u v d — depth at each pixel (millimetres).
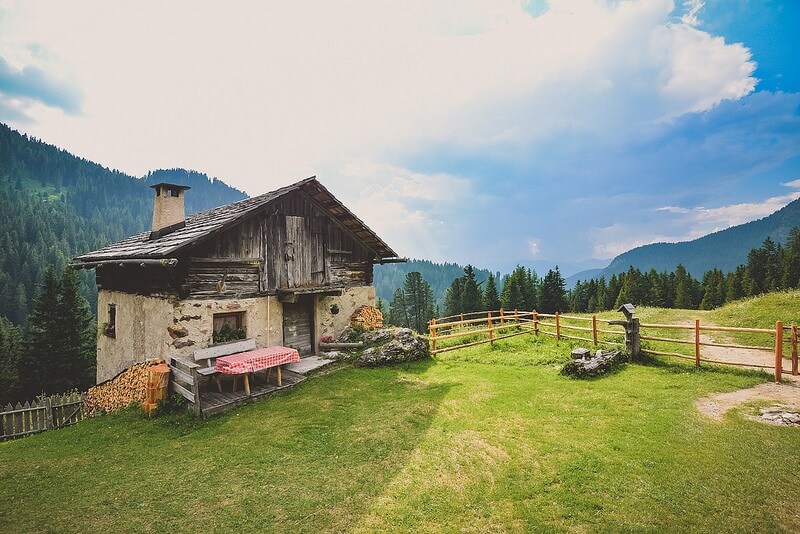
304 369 13594
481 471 6809
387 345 14500
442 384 11648
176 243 11289
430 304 82438
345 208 16141
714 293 71625
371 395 10969
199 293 12109
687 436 7508
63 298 32875
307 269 15422
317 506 6020
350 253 17453
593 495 5941
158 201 14492
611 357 12297
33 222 130125
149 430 9477
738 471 6281
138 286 13453
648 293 73312
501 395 10406
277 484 6703
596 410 9078
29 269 98375
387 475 6824
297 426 9039
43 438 9734
